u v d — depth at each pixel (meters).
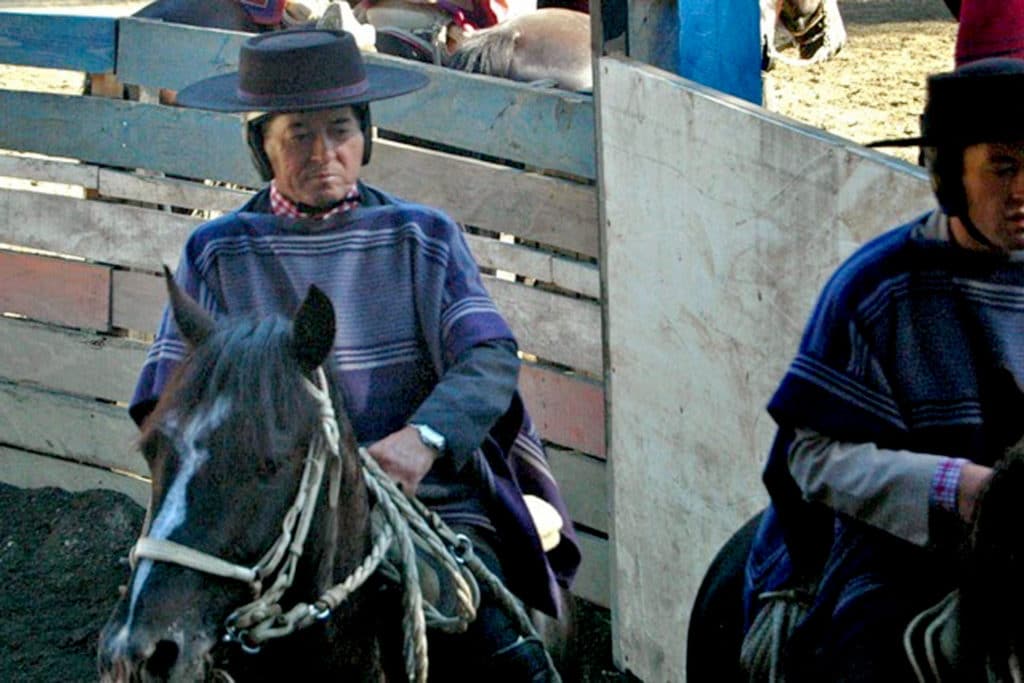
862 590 3.20
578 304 5.84
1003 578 2.81
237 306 3.76
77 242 6.90
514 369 3.73
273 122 3.70
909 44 13.27
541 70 6.58
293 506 2.93
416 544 3.48
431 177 6.09
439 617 3.46
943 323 3.02
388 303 3.77
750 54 5.70
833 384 3.08
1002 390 3.01
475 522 3.85
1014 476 2.79
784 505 3.32
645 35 5.47
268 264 3.77
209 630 2.82
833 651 3.21
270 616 2.92
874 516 3.03
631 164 5.24
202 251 3.79
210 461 2.87
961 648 2.93
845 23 14.55
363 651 3.31
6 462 7.37
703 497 5.17
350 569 3.21
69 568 6.73
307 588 3.06
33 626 6.34
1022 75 2.86
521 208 5.89
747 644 3.56
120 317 6.89
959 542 2.94
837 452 3.08
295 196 3.76
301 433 2.95
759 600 3.56
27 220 7.00
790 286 4.58
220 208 6.54
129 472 7.11
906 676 3.08
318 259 3.77
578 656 4.59
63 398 7.12
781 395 3.13
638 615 5.70
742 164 4.69
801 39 8.05
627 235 5.33
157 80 6.54
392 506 3.37
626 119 5.23
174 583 2.80
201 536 2.83
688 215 4.98
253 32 7.38
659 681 5.60
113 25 6.60
